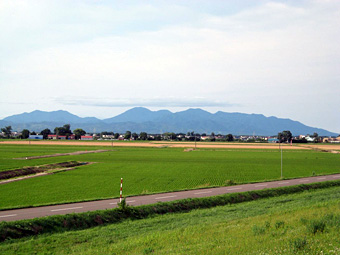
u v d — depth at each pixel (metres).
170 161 102.31
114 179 59.59
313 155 140.75
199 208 33.84
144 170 75.81
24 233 22.56
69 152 142.38
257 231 19.45
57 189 47.28
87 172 71.19
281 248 15.25
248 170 78.06
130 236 22.22
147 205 31.41
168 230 23.14
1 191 45.22
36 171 73.25
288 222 22.42
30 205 32.66
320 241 16.06
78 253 18.38
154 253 17.00
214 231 21.36
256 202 37.50
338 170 79.69
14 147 176.50
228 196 38.78
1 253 18.80
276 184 52.97
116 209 29.05
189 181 57.59
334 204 30.64
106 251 18.45
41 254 18.70
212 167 84.56
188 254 15.96
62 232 23.67
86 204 34.00
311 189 48.78
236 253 15.38
